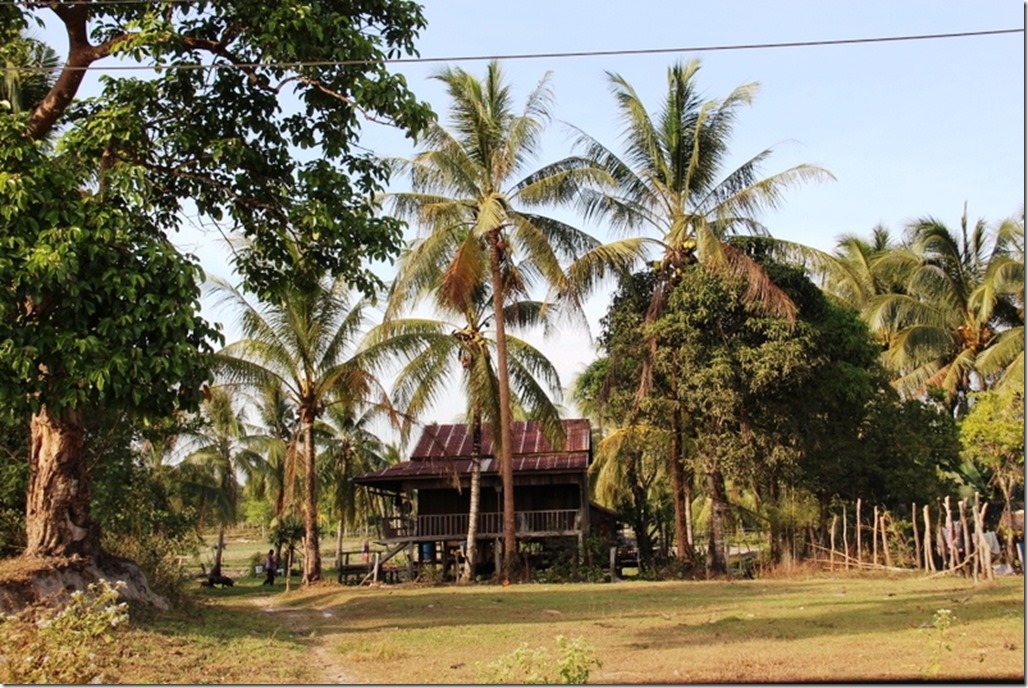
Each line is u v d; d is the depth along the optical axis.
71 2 13.23
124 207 12.49
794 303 27.81
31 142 11.52
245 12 12.98
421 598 22.11
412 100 13.70
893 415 29.42
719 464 27.12
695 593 21.59
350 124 14.26
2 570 13.82
